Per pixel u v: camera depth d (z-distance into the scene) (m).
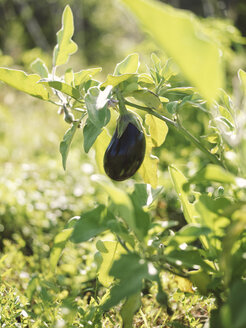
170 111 1.33
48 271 1.99
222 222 1.12
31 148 4.92
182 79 1.37
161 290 1.09
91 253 2.08
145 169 1.46
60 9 13.47
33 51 6.64
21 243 2.28
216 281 1.14
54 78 1.39
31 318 1.58
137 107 1.33
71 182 3.40
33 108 6.75
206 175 1.08
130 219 1.07
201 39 0.90
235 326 0.93
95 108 1.19
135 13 0.89
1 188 3.16
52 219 2.72
